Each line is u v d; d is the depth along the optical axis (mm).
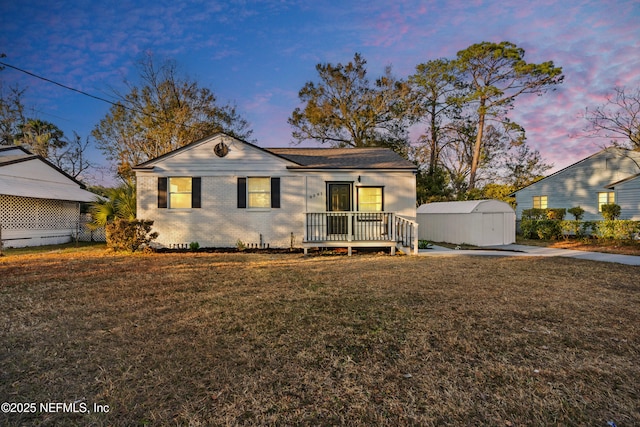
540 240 16281
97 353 3229
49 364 3010
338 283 6359
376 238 11852
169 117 23656
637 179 15797
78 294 5484
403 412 2297
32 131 27266
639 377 2789
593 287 6039
